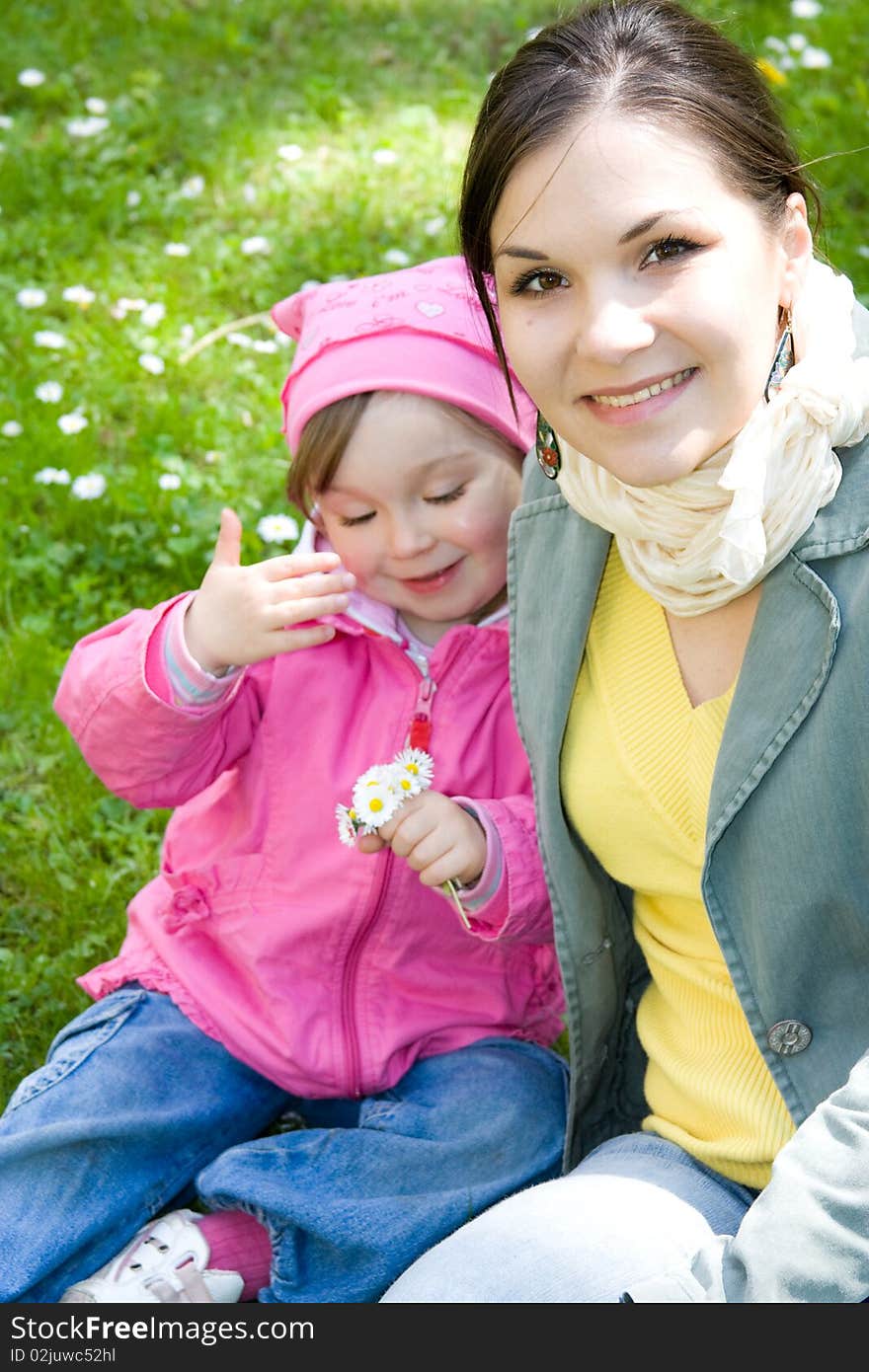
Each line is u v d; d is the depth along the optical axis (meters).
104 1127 2.12
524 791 2.26
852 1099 1.57
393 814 2.08
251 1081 2.28
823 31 5.31
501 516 2.17
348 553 2.20
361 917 2.22
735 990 1.80
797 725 1.65
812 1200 1.52
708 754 1.78
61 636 3.29
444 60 5.30
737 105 1.58
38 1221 2.09
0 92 5.03
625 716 1.86
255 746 2.29
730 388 1.54
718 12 5.17
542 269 1.56
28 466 3.58
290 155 4.55
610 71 1.53
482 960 2.29
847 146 4.70
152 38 5.35
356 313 2.17
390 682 2.26
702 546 1.66
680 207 1.49
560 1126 2.21
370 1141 2.12
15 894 2.84
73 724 2.19
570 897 1.97
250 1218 2.17
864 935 1.69
